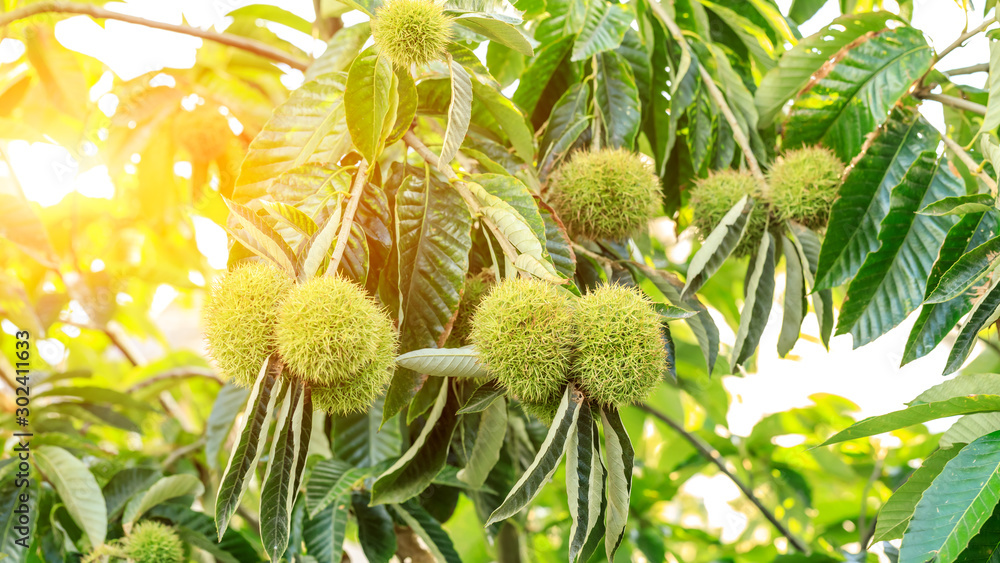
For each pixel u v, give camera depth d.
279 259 1.22
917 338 1.33
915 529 1.22
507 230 1.26
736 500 2.58
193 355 2.50
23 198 1.75
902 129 1.43
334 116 1.33
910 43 1.44
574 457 1.20
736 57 1.64
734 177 1.42
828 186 1.39
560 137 1.47
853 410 2.33
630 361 1.19
